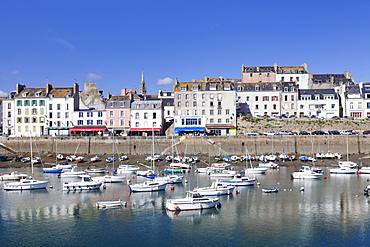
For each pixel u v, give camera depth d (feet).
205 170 238.48
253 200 162.61
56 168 244.22
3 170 247.70
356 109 354.95
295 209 147.54
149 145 298.56
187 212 145.48
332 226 127.65
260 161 272.92
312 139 291.58
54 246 113.09
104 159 283.59
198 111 333.01
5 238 119.03
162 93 421.18
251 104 368.07
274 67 419.74
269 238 118.01
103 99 386.32
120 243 115.24
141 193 177.88
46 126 341.41
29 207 152.97
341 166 243.81
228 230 125.08
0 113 386.52
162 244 114.21
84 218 138.31
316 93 366.84
